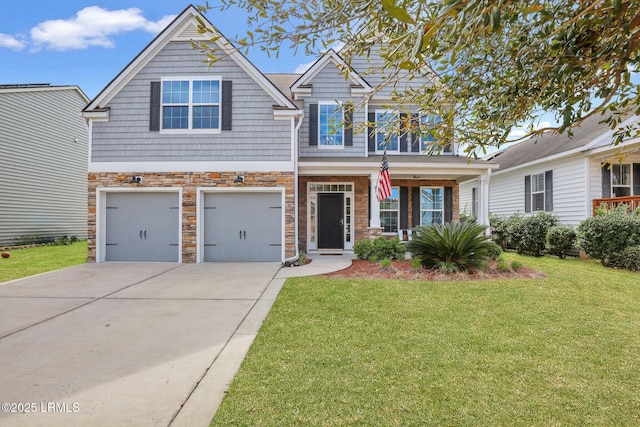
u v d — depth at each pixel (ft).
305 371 10.62
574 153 37.81
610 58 5.83
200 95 33.14
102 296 20.15
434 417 8.29
